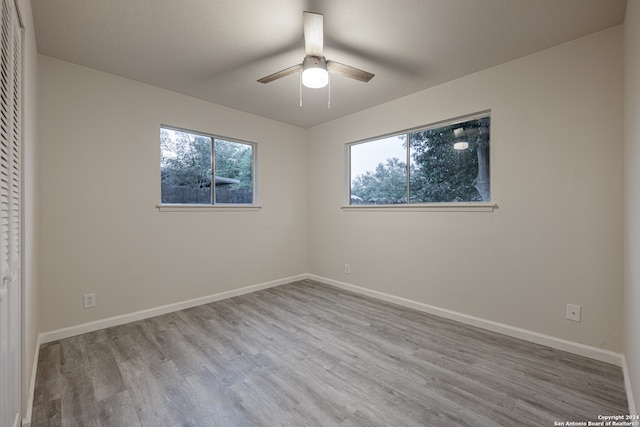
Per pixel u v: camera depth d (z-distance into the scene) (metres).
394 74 2.85
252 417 1.61
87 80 2.70
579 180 2.26
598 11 1.95
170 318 3.04
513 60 2.57
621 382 1.90
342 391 1.83
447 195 3.13
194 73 2.83
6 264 1.20
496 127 2.67
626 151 1.95
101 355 2.27
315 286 4.29
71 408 1.68
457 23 2.09
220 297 3.65
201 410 1.66
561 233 2.34
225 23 2.08
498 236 2.68
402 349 2.36
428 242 3.20
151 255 3.09
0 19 1.04
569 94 2.29
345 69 2.24
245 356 2.26
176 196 3.37
